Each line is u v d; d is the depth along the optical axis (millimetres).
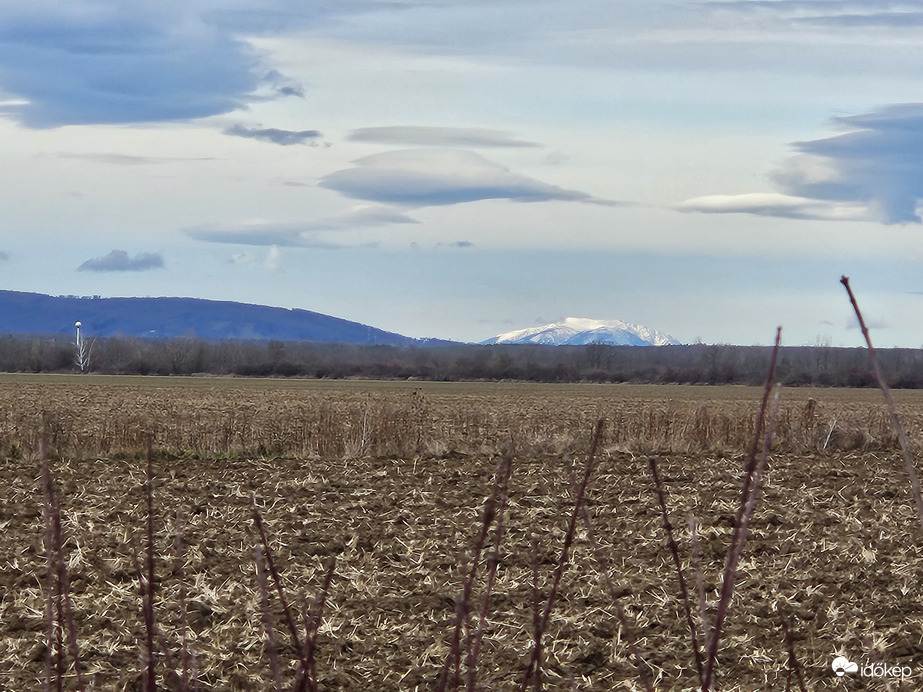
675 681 12195
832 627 14094
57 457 33594
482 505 24766
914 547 19500
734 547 4250
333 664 12797
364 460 34438
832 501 25984
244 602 15367
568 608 15133
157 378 165000
